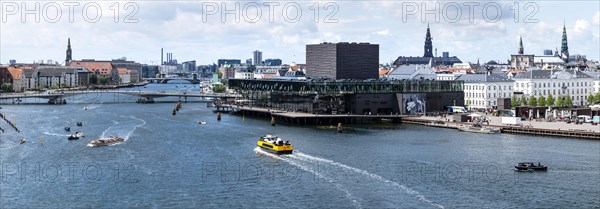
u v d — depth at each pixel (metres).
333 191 134.38
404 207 122.25
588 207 122.31
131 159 173.25
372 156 175.75
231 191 135.25
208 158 174.38
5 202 127.31
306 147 193.75
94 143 198.75
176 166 162.62
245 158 173.75
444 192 133.50
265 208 122.31
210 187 138.88
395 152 183.25
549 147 193.25
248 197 130.25
